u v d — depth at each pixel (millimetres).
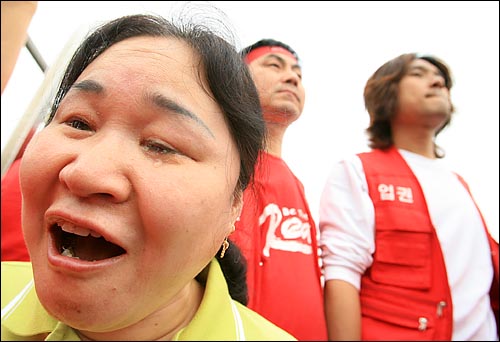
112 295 523
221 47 667
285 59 1475
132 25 666
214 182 590
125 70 577
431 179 1608
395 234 1466
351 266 1428
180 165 565
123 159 530
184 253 566
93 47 672
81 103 573
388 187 1552
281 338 833
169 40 641
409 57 1781
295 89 1419
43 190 540
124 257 530
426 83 1716
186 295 755
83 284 513
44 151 546
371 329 1374
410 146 1747
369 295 1438
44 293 521
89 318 518
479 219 1609
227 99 649
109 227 510
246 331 800
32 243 554
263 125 766
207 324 747
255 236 1162
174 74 598
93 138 555
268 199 1253
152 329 705
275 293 1151
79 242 561
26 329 714
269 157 1337
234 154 662
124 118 559
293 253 1254
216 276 808
